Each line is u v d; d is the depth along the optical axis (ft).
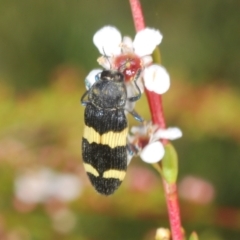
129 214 0.62
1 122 0.65
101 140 0.44
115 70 0.44
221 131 0.66
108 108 0.45
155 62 0.44
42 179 0.62
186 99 0.66
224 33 0.84
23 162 0.62
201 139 0.70
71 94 0.67
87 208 0.62
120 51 0.44
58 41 0.86
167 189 0.44
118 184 0.44
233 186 0.71
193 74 0.81
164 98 0.67
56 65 0.85
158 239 0.45
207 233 0.61
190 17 0.86
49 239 0.61
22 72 0.86
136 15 0.43
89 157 0.45
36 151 0.63
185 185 0.61
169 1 0.87
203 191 0.61
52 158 0.62
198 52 0.84
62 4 0.89
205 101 0.66
